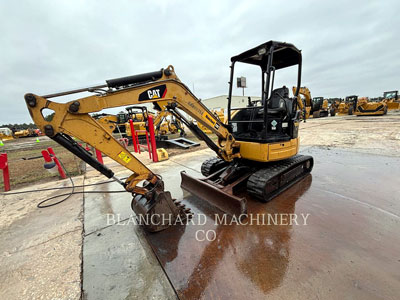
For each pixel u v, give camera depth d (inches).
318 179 162.6
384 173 167.0
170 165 237.5
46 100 71.7
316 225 100.3
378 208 112.7
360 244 84.4
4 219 126.3
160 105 105.3
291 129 141.9
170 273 75.6
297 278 69.3
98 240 100.0
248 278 70.9
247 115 157.2
